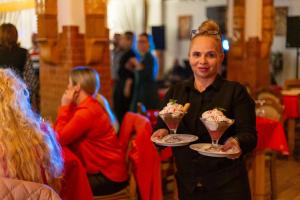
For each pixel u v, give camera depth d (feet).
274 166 13.67
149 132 10.02
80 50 14.44
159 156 10.10
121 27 33.37
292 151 18.67
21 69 14.11
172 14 34.47
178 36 34.35
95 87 10.43
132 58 21.34
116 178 10.01
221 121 5.72
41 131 4.75
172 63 34.88
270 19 20.53
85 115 9.65
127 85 21.38
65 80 14.43
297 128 20.77
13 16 24.43
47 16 14.51
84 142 9.81
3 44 13.91
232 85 6.31
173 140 5.96
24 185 4.03
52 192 4.09
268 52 20.94
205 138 6.28
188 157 6.31
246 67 21.07
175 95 6.63
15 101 4.58
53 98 15.02
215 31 6.47
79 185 8.23
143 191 10.12
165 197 13.57
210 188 6.25
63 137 9.45
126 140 10.97
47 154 4.72
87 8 14.29
